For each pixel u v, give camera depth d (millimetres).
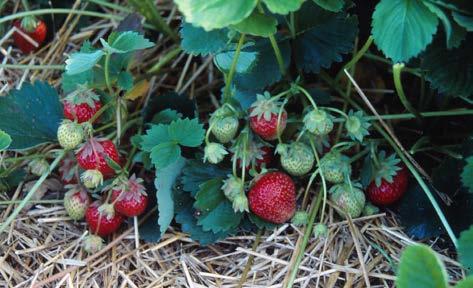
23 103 742
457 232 698
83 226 741
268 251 716
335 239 717
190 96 821
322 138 714
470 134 757
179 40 841
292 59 742
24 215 741
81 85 708
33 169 732
